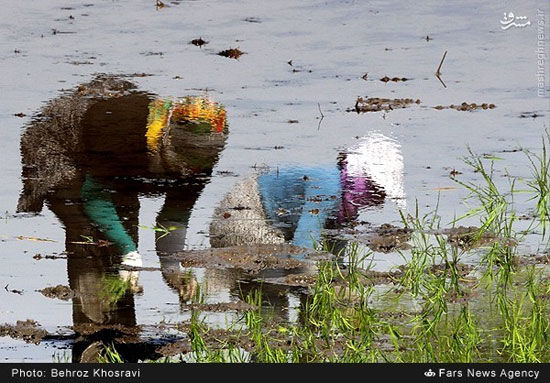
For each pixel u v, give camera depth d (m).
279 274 26.20
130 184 31.53
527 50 45.19
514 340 22.27
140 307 24.47
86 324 23.64
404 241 27.78
